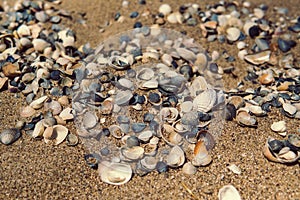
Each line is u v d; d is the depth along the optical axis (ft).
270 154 2.60
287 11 3.41
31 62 2.92
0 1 3.38
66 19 3.31
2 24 3.16
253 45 3.21
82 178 2.58
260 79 3.00
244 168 2.59
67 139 2.67
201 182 2.56
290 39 3.25
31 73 2.85
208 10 3.36
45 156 2.62
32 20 3.22
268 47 3.18
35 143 2.65
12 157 2.61
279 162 2.59
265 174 2.57
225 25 3.28
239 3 3.43
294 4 3.46
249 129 2.71
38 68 2.87
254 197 2.51
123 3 3.41
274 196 2.51
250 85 3.00
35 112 2.74
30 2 3.31
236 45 3.21
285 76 3.01
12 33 3.07
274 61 3.13
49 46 3.05
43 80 2.83
